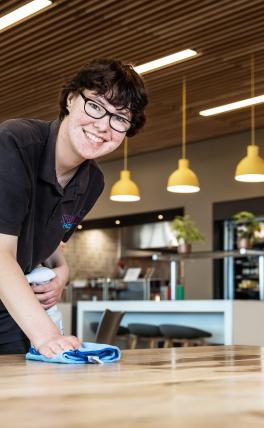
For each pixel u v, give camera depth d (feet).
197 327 22.35
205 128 29.37
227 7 16.98
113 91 5.20
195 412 2.11
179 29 18.48
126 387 2.79
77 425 1.83
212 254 21.33
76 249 38.40
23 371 3.58
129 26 18.35
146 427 1.82
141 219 34.30
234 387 2.85
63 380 3.07
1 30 18.95
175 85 23.34
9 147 5.15
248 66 21.21
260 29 18.33
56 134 5.68
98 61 5.32
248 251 20.36
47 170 5.67
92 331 24.52
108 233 38.70
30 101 25.41
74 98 5.45
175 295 22.62
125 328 23.47
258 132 29.68
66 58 20.72
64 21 18.20
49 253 6.47
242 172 21.40
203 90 23.73
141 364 4.12
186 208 32.19
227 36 18.89
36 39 19.44
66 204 6.21
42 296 6.04
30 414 2.03
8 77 22.62
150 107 26.00
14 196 5.10
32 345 4.49
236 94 23.97
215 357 4.85
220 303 19.31
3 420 1.92
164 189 33.40
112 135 5.40
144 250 35.06
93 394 2.53
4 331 6.28
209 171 31.48
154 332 22.11
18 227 5.16
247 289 29.63
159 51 20.17
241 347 6.37
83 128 5.35
